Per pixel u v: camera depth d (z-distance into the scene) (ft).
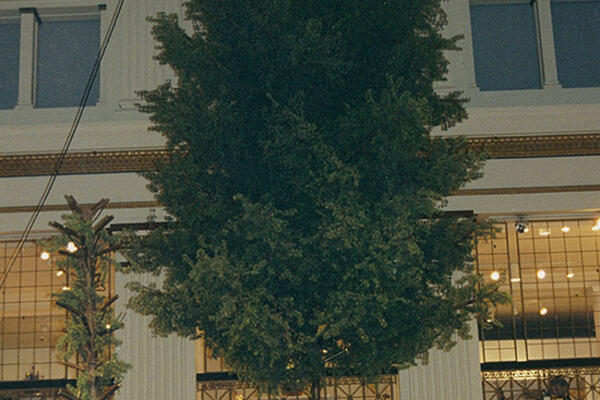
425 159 43.37
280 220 39.37
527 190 72.84
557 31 77.71
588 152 73.46
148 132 72.54
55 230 72.64
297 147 40.63
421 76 44.65
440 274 43.88
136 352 69.97
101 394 40.47
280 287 42.37
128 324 70.18
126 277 70.74
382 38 43.42
